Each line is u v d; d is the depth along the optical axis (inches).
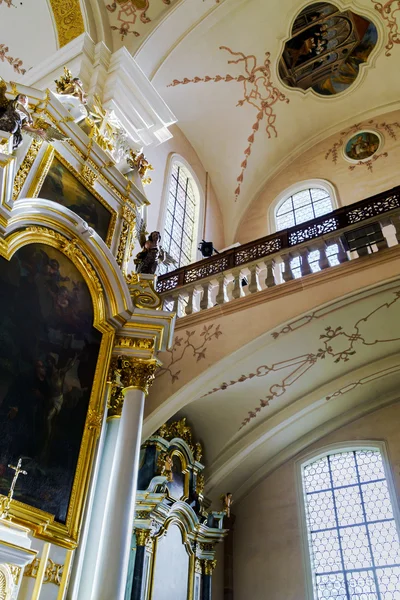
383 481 339.3
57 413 220.1
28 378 212.7
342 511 344.8
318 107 575.2
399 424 348.5
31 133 260.4
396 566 310.5
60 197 272.5
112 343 263.4
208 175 605.3
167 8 467.5
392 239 415.2
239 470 374.0
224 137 586.6
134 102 413.4
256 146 589.6
